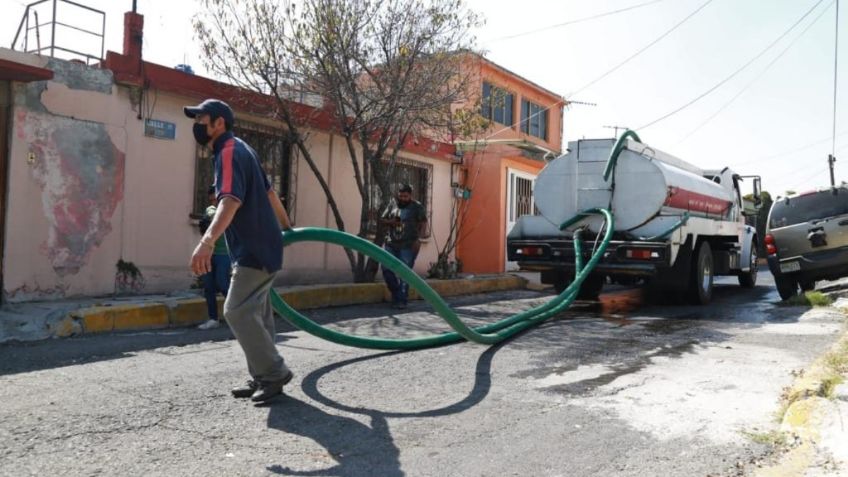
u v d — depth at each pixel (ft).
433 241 50.78
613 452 12.39
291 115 37.01
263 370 14.75
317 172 36.96
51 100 28.25
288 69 34.68
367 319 28.63
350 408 14.85
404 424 13.84
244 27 33.96
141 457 11.59
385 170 44.96
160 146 32.35
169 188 32.76
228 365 18.74
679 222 32.53
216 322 25.93
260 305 14.46
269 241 14.07
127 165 31.04
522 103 77.30
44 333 23.17
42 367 18.35
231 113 14.15
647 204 33.04
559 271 36.17
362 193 38.01
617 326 27.50
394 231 31.96
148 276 31.94
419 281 19.07
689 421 14.23
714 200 40.32
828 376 16.96
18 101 27.27
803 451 11.98
